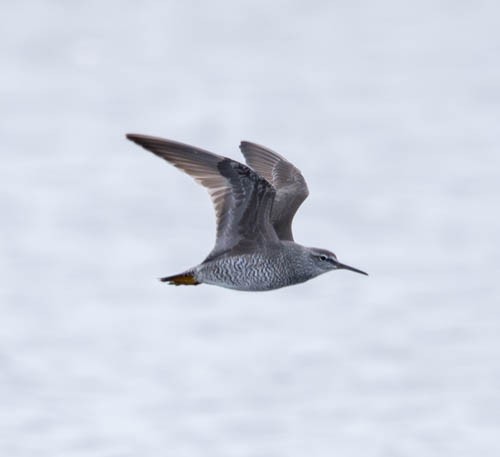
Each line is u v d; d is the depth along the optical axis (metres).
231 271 12.15
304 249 12.63
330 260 12.75
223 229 12.05
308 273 12.66
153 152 11.62
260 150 14.53
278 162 14.41
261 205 12.03
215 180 11.85
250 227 12.16
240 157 44.22
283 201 13.71
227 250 12.13
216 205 11.93
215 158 11.77
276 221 13.49
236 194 11.95
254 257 12.22
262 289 12.48
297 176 14.21
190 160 11.77
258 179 11.78
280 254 12.37
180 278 12.19
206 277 12.15
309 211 35.31
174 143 11.77
